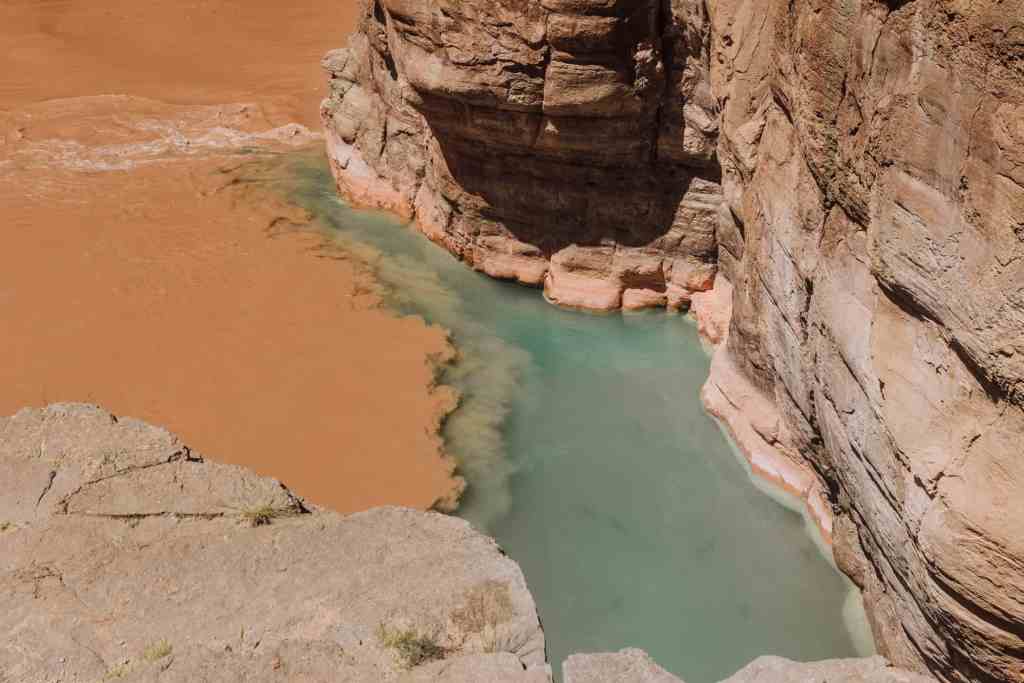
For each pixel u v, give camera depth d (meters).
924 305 7.91
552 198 17.78
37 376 16.31
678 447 14.84
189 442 14.73
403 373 16.44
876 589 10.80
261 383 16.16
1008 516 7.07
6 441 8.38
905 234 8.03
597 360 16.98
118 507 7.87
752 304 13.44
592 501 13.83
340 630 6.80
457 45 15.91
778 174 11.73
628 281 18.03
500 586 7.10
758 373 13.95
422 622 6.83
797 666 7.03
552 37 15.11
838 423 10.23
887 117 8.32
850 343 9.52
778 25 11.31
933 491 7.78
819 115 9.86
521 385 16.38
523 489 14.06
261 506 7.91
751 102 13.12
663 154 16.48
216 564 7.37
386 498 13.71
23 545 7.53
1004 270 6.80
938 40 7.40
